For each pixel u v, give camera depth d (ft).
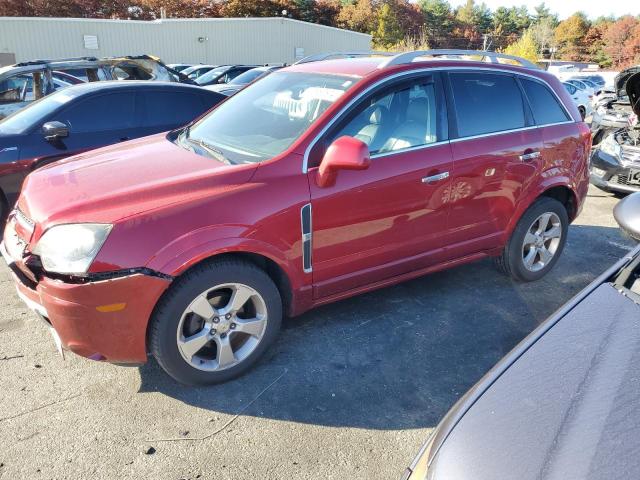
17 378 9.46
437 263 11.88
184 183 8.71
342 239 10.04
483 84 12.12
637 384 4.79
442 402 9.14
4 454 7.73
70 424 8.37
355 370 9.96
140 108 18.31
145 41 87.66
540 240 13.69
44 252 8.07
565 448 4.22
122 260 7.89
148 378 9.58
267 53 99.86
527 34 221.25
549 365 5.25
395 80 10.69
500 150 11.95
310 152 9.58
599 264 15.60
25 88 28.17
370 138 10.28
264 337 9.66
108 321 8.05
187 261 8.22
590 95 65.77
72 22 80.64
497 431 4.54
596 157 22.76
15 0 119.75
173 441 8.08
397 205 10.53
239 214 8.71
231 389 9.34
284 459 7.79
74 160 10.97
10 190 15.90
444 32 275.39
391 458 7.86
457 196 11.44
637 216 7.23
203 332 8.97
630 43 252.01
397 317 11.91
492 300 12.89
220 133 11.28
